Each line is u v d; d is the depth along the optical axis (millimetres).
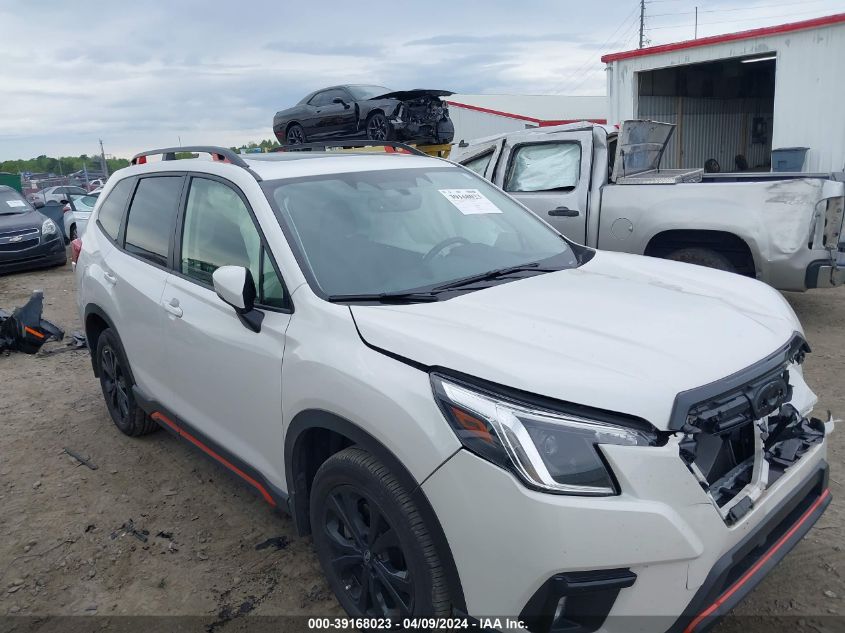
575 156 7125
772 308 2904
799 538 2486
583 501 2027
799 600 2896
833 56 11938
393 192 3547
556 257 3562
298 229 3100
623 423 2092
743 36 13086
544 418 2105
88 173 48375
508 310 2686
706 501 2131
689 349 2369
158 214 4004
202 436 3588
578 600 2125
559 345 2355
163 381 3906
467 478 2160
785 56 12562
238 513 3850
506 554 2102
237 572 3318
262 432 3084
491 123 29562
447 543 2246
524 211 4000
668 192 6453
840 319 6934
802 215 5875
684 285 3139
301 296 2863
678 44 13992
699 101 18719
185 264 3672
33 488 4250
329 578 2873
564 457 2074
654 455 2070
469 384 2232
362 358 2521
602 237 6891
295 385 2756
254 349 3004
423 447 2252
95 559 3488
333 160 3707
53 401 5750
